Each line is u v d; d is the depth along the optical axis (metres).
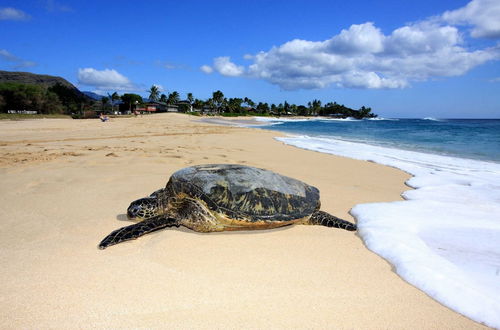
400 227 4.45
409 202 5.79
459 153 13.53
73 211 4.68
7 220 4.25
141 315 2.44
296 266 3.33
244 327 2.36
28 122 32.16
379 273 3.25
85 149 11.25
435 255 3.60
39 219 4.32
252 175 4.55
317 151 13.42
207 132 23.89
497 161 11.12
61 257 3.28
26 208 4.74
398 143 18.41
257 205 4.16
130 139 16.12
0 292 2.64
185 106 116.62
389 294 2.87
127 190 5.83
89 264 3.16
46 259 3.22
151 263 3.25
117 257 3.33
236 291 2.81
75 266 3.11
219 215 3.98
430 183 7.46
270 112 160.50
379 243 3.88
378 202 5.88
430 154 12.95
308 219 4.56
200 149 12.58
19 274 2.92
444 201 5.90
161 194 4.44
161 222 4.02
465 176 8.21
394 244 3.80
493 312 2.58
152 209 4.29
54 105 74.62
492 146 16.50
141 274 3.02
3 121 33.75
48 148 11.34
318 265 3.37
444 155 12.79
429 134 27.67
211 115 112.00
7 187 5.83
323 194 6.42
